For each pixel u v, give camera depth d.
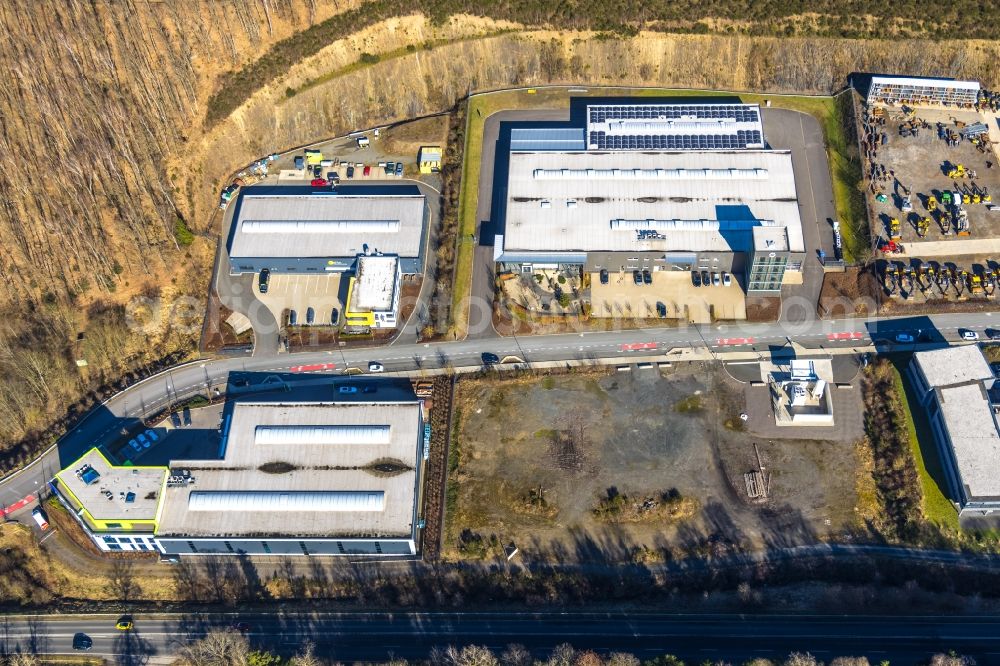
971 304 154.62
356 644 125.38
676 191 165.88
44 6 179.25
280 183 181.75
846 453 139.12
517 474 140.12
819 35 192.12
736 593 126.56
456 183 178.12
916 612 122.50
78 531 139.12
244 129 184.38
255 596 131.62
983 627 120.44
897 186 171.62
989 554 127.44
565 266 164.25
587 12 194.50
